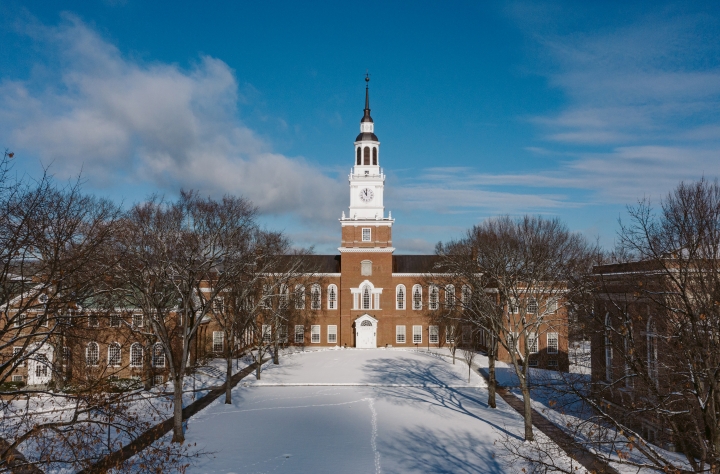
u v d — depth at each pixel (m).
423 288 90.38
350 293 90.31
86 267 25.53
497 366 70.81
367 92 93.38
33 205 18.67
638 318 21.62
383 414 46.09
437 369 68.56
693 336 19.17
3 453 16.52
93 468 20.36
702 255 20.05
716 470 16.30
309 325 90.94
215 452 34.50
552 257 43.34
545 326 70.31
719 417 18.27
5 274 17.77
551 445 34.69
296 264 72.56
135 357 54.00
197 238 39.62
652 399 24.55
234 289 51.47
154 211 39.84
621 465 30.22
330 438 38.41
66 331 21.69
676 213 20.50
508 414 46.22
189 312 42.88
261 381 61.44
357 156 92.06
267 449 35.56
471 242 57.19
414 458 33.81
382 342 89.94
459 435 39.34
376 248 90.44
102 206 56.47
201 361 68.00
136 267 37.00
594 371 35.19
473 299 48.59
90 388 19.08
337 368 69.38
